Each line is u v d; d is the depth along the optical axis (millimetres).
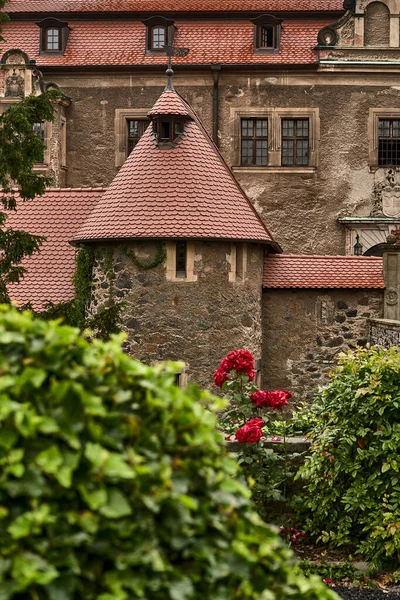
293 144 36469
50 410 4031
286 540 10484
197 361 21203
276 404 10625
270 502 10969
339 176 36094
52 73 36719
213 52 36531
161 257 21016
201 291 21172
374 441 10117
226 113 36312
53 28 37344
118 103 36594
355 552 10172
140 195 21078
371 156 35969
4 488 3842
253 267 22016
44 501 3916
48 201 24188
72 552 3857
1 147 18234
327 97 36125
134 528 4012
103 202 21656
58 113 35781
